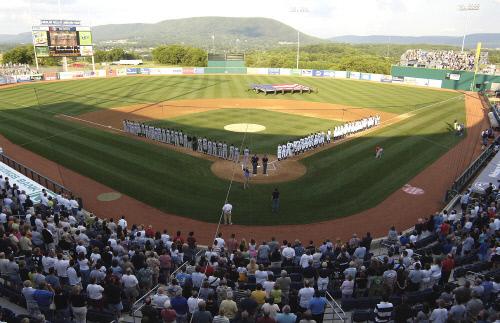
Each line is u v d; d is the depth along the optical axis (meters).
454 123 50.16
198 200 26.59
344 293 14.37
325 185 29.19
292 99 66.62
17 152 36.00
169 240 18.66
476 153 37.81
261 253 17.48
